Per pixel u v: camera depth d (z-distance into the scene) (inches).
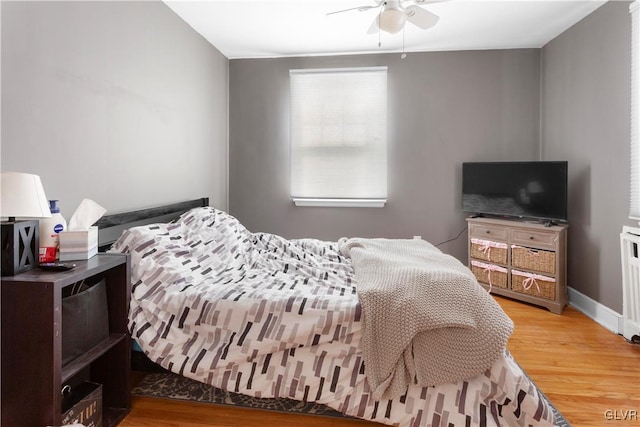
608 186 113.0
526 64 152.3
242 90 163.6
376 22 100.9
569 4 114.9
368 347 62.8
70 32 73.5
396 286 67.4
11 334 51.2
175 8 114.5
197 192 133.8
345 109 158.1
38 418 51.1
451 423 59.1
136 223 95.4
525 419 59.4
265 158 164.6
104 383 69.2
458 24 129.4
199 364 66.4
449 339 61.7
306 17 122.7
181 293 72.4
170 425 65.8
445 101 156.2
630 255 100.0
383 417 61.7
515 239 134.6
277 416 68.8
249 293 72.3
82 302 59.6
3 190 52.0
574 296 130.6
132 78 94.3
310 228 165.2
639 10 98.3
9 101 61.2
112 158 86.8
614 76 109.6
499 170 143.3
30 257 56.5
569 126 132.9
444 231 158.9
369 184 158.7
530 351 95.0
